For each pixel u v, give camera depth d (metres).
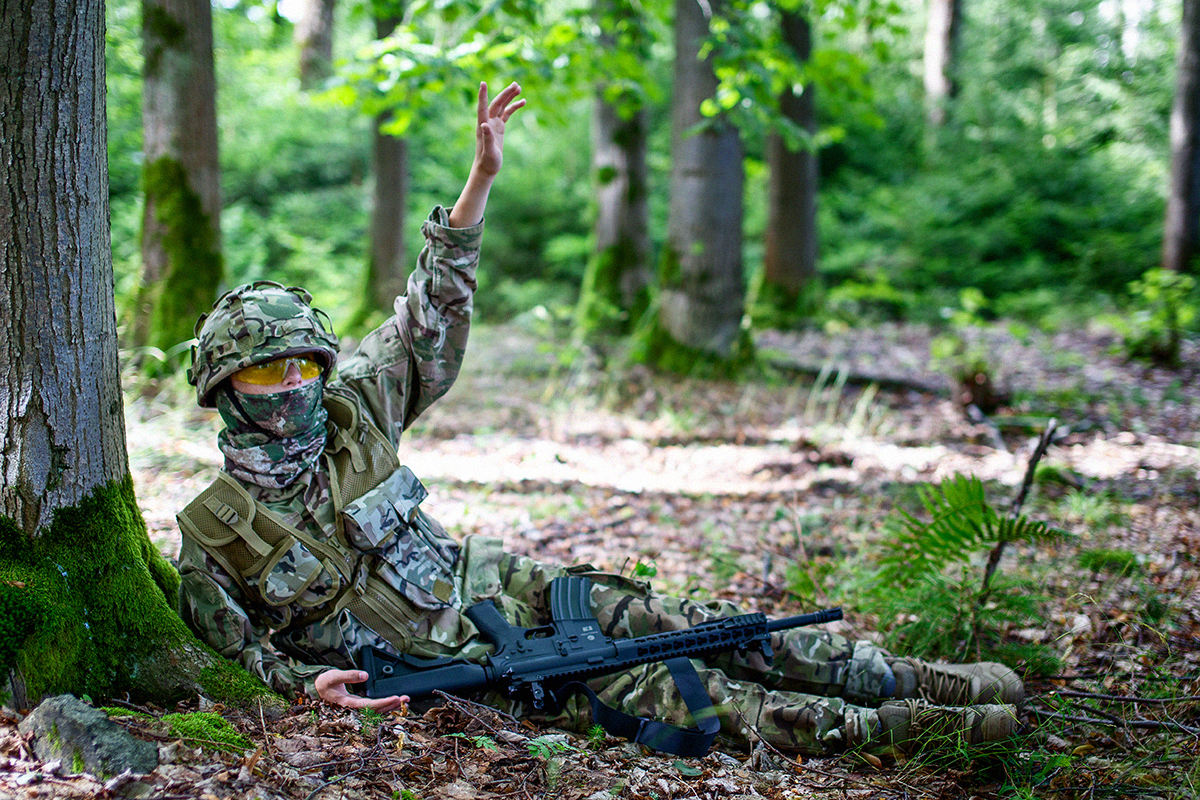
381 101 7.57
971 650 3.57
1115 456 6.59
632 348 9.70
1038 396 8.49
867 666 2.98
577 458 6.60
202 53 7.43
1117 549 4.55
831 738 2.78
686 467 6.50
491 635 2.82
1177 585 4.10
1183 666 3.34
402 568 2.77
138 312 7.36
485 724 2.58
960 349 10.38
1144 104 20.92
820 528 5.20
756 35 7.27
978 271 16.64
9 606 2.36
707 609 3.04
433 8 7.45
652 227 19.17
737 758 2.78
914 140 20.78
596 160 11.95
